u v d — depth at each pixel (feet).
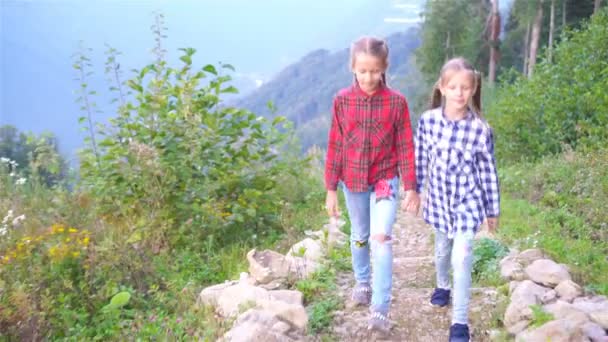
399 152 11.66
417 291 14.29
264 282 14.47
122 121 19.76
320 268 15.08
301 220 22.94
